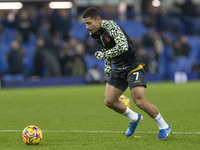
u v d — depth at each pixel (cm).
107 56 2200
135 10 10744
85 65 8406
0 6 9656
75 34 9919
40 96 5697
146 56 8781
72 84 8325
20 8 9412
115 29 2212
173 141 2197
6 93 6425
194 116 3272
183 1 11044
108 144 2158
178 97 5034
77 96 5541
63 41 9088
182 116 3291
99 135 2472
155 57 8975
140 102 2234
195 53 10256
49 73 8238
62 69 8381
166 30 10300
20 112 3847
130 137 2377
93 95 5631
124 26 10250
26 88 7769
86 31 10000
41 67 8194
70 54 8375
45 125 2972
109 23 2242
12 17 9344
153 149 2000
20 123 3108
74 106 4297
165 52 9519
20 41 8819
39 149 2061
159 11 10394
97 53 2227
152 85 7681
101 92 6144
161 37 9588
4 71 8694
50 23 9112
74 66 8338
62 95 5775
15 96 5781
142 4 10531
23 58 8250
